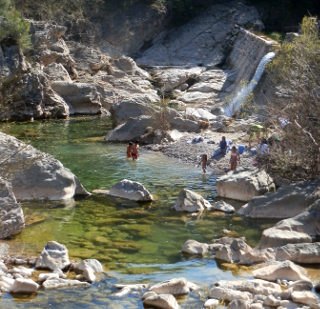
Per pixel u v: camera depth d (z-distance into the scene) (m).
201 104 51.38
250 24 66.94
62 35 57.78
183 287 11.84
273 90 40.59
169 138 32.19
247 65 53.41
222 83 56.19
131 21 63.47
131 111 36.62
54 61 51.41
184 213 18.44
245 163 25.94
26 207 18.56
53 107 43.81
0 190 16.05
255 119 35.97
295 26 68.38
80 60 56.19
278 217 17.89
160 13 65.06
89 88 46.78
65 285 12.20
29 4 56.88
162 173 24.94
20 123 40.50
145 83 56.44
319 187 18.14
